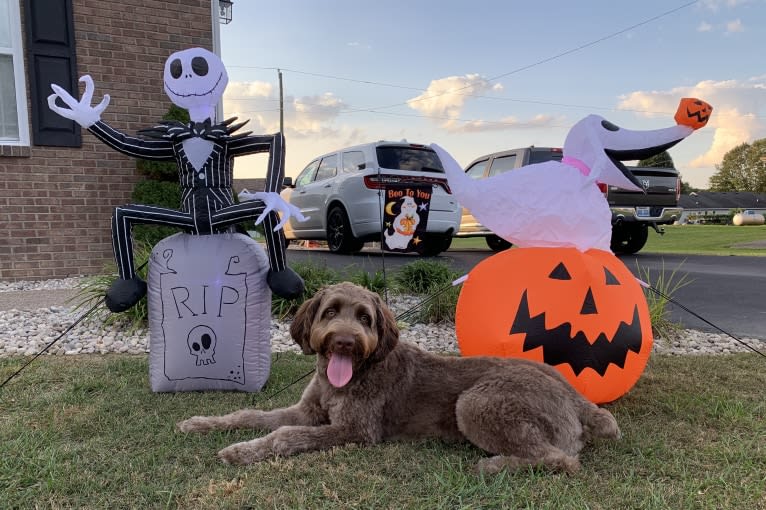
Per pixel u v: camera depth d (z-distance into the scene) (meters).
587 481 2.69
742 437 3.27
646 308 3.79
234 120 4.22
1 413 3.59
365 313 3.07
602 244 3.73
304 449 2.99
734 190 88.62
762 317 6.79
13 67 8.52
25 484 2.66
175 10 9.23
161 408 3.70
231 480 2.70
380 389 3.14
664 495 2.57
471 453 3.01
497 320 3.62
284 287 4.00
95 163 8.91
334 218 11.59
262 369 4.10
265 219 3.97
